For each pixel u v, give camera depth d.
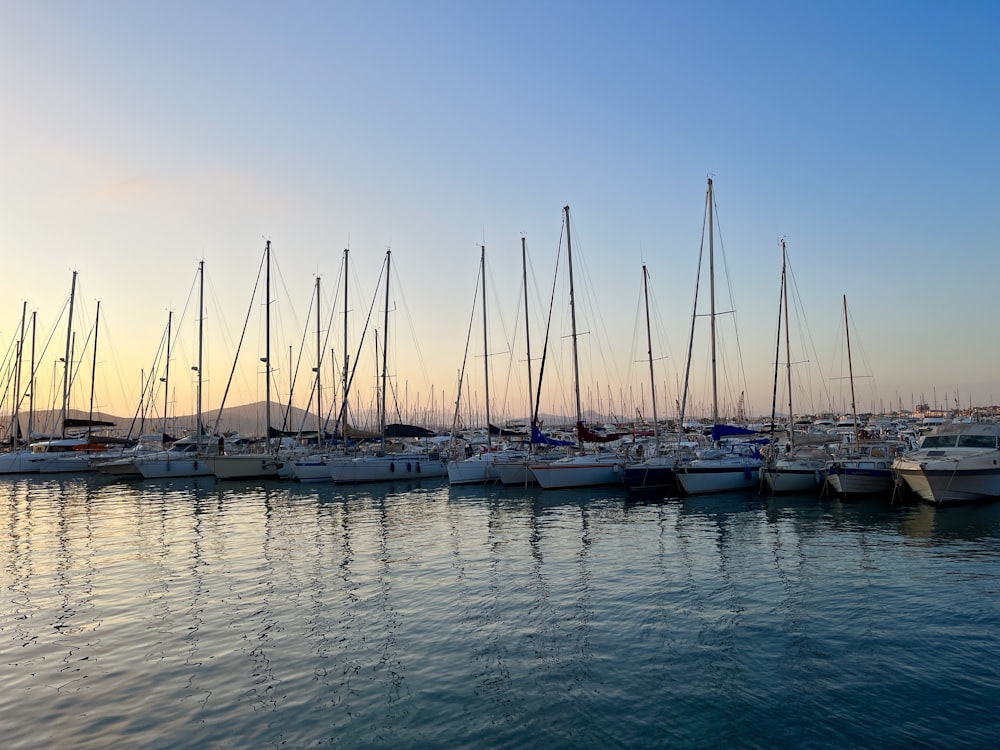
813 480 35.34
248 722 9.88
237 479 49.44
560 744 9.14
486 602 15.90
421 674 11.59
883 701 10.27
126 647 13.06
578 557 20.69
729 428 38.47
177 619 14.80
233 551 22.38
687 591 16.52
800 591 16.30
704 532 24.66
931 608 14.66
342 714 10.12
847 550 20.83
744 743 9.09
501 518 29.44
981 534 22.91
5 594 17.02
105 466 54.06
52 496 41.62
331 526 27.59
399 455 47.81
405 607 15.56
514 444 52.91
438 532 25.84
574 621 14.36
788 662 11.85
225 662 12.23
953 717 9.70
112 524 28.92
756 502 32.88
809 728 9.47
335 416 60.25
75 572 19.45
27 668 12.04
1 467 58.47
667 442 47.94
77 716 10.14
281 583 17.91
